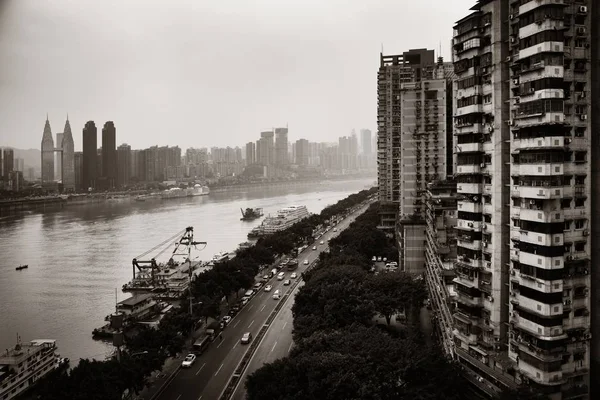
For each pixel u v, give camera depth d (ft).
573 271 307.78
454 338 399.03
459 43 378.12
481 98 365.20
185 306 554.87
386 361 351.67
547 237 299.99
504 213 351.05
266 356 467.93
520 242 318.86
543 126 300.61
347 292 505.66
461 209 387.75
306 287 546.26
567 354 307.37
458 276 396.16
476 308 370.32
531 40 308.60
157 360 406.21
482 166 366.22
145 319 631.56
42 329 601.62
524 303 317.42
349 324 465.06
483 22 359.25
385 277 554.05
